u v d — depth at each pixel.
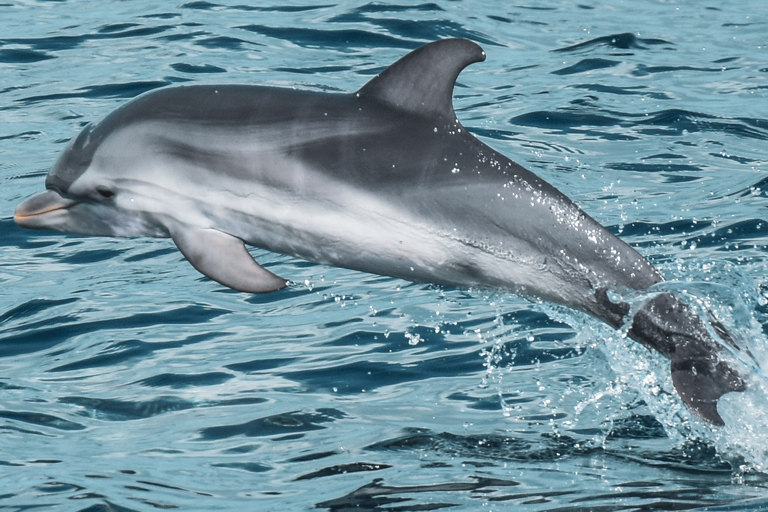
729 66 47.00
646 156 36.50
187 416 21.34
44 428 20.72
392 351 24.20
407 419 20.98
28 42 49.66
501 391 22.16
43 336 25.30
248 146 18.16
